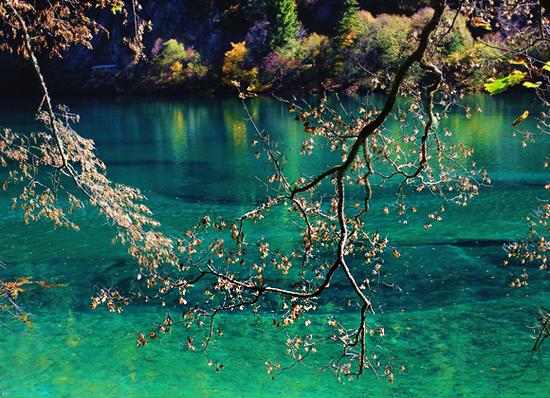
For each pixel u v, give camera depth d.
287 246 20.77
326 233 6.79
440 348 13.77
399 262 18.89
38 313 16.12
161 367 13.40
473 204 25.17
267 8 100.25
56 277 18.78
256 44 96.19
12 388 12.64
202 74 98.81
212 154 41.38
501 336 14.17
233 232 6.54
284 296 16.58
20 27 9.42
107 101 86.06
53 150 9.91
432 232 21.83
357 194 27.69
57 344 14.46
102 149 45.34
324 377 12.77
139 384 12.77
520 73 3.36
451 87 6.55
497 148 37.25
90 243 21.92
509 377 12.54
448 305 15.84
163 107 75.12
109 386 12.73
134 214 10.47
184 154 41.91
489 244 20.34
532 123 45.25
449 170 8.40
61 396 12.37
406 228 22.38
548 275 17.39
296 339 7.23
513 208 24.44
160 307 16.33
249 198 29.12
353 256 19.30
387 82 7.04
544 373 12.59
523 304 15.71
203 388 12.59
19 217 25.38
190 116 64.25
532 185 28.09
